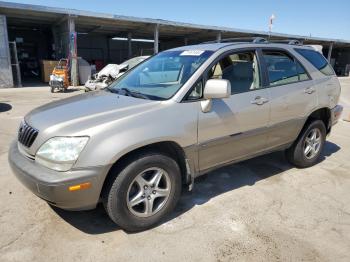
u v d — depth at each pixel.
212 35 28.30
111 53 31.75
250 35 28.33
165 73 3.65
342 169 4.81
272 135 4.07
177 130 3.08
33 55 28.25
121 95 3.52
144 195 3.04
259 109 3.78
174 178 3.20
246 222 3.27
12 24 23.33
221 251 2.80
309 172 4.65
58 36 23.30
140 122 2.89
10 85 17.31
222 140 3.50
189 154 3.25
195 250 2.81
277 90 4.00
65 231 3.05
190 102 3.22
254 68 3.88
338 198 3.84
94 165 2.66
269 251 2.82
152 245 2.87
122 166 2.86
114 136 2.74
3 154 5.11
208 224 3.22
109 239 2.94
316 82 4.57
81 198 2.69
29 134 2.93
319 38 32.34
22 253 2.72
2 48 16.72
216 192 3.93
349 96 15.84
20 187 3.90
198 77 3.33
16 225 3.11
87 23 21.69
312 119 4.71
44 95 13.95
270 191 3.99
